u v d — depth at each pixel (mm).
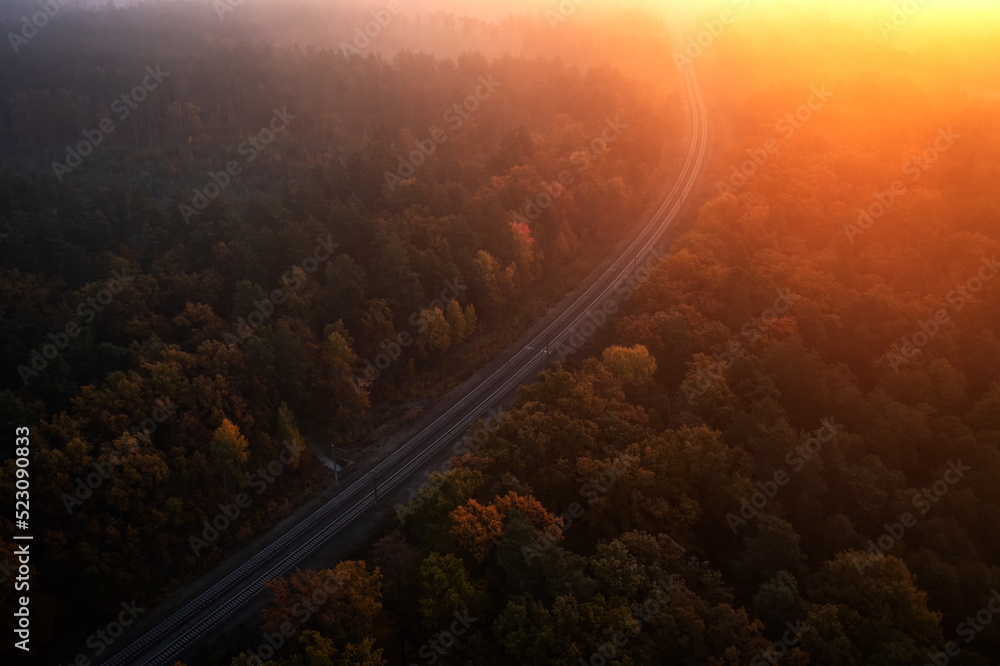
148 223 112938
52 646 67688
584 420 78000
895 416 82062
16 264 98688
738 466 76438
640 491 69750
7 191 115438
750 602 65875
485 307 116500
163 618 70062
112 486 72375
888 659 53875
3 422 73688
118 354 86438
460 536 63906
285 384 92000
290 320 95688
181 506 75375
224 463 79375
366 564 73625
